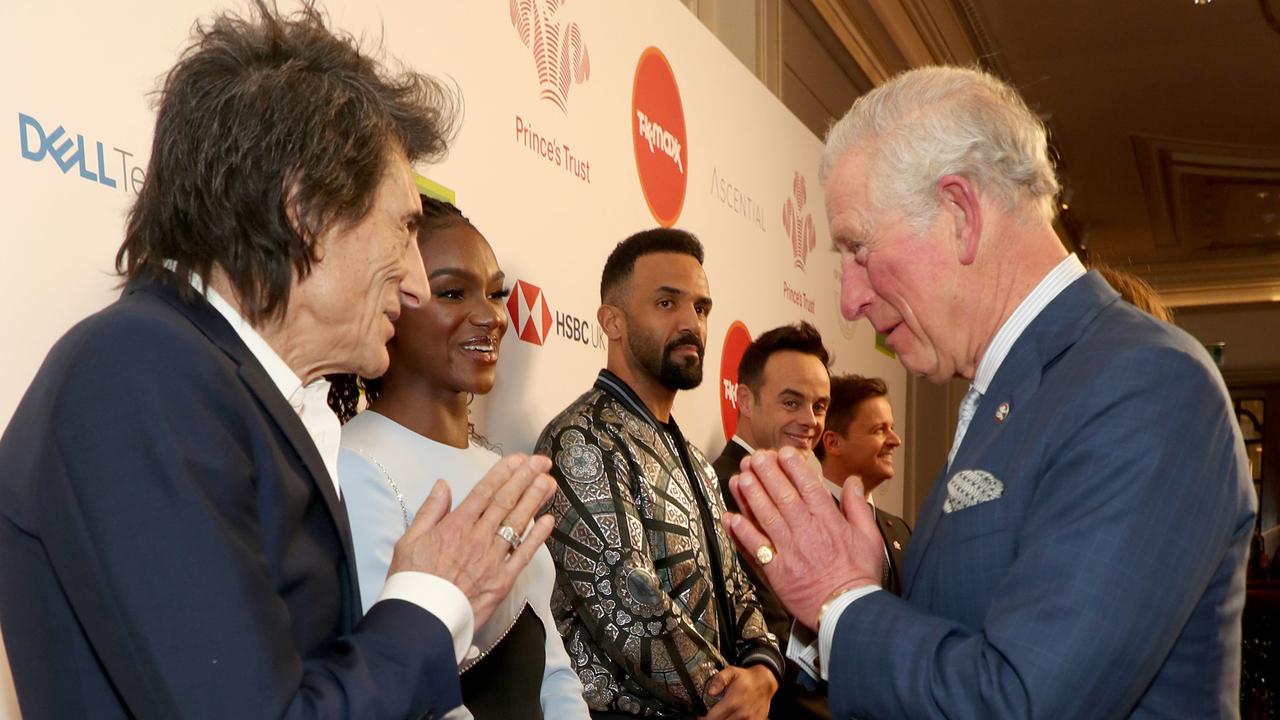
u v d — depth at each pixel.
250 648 0.90
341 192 1.08
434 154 1.30
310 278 1.10
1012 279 1.30
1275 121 8.08
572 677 1.74
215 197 1.05
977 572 1.20
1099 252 11.51
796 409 3.18
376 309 1.15
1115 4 6.46
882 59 6.32
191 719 0.87
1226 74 7.35
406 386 1.69
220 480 0.93
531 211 2.46
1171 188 9.65
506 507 1.19
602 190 2.81
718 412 3.54
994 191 1.30
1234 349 11.97
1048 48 7.10
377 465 1.52
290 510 1.02
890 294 1.35
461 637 1.11
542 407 2.49
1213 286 11.92
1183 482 1.08
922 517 1.36
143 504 0.90
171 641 0.88
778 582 1.29
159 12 1.53
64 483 0.92
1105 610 1.04
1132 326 1.21
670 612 2.06
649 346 2.47
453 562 1.14
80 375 0.94
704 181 3.50
